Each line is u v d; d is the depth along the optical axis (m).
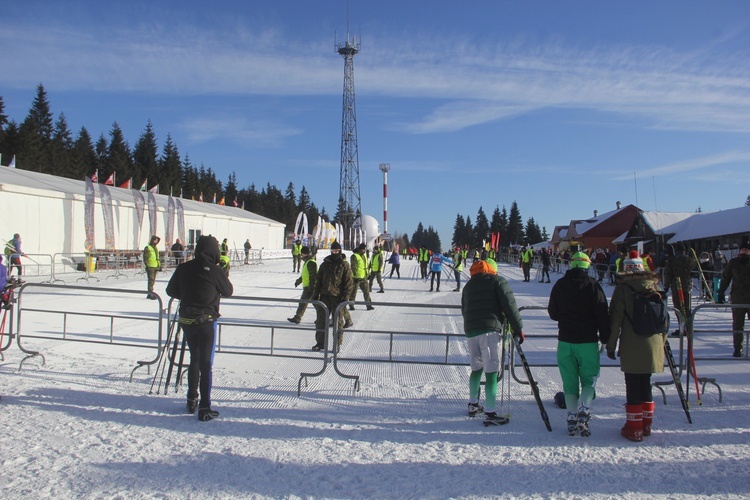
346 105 71.94
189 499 3.87
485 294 5.78
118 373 7.50
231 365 8.20
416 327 12.00
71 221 24.62
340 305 6.85
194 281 5.75
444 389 7.05
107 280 21.59
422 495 4.00
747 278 8.65
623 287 5.25
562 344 5.39
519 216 105.25
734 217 27.64
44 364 7.79
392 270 29.64
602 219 49.91
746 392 6.97
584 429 5.28
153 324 11.50
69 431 5.18
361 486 4.14
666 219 32.56
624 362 5.19
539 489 4.12
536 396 5.54
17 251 18.98
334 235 50.50
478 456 4.78
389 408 6.21
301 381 7.29
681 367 7.11
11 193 21.61
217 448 4.85
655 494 4.04
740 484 4.22
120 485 4.07
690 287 10.34
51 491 3.93
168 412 5.89
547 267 27.75
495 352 5.66
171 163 82.75
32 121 61.84
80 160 68.00
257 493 3.98
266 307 14.73
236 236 41.75
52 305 14.02
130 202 29.17
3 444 4.81
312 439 5.14
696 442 5.15
